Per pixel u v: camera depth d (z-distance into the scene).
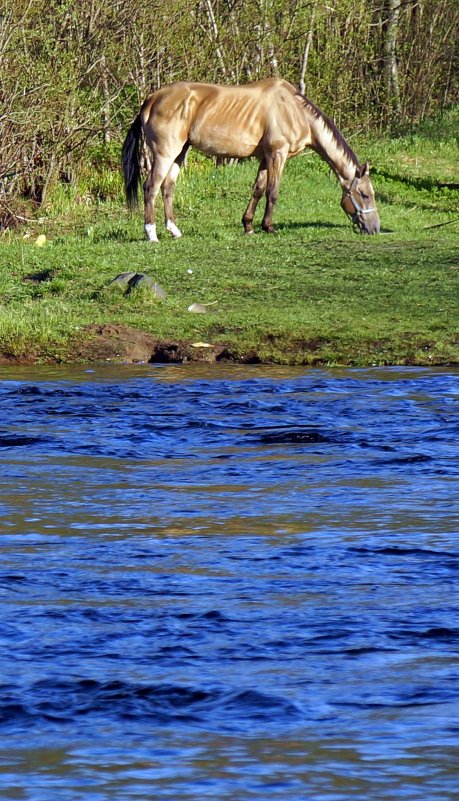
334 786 11.96
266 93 68.31
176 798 11.71
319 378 42.25
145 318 50.31
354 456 30.17
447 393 39.09
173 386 40.66
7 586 19.16
